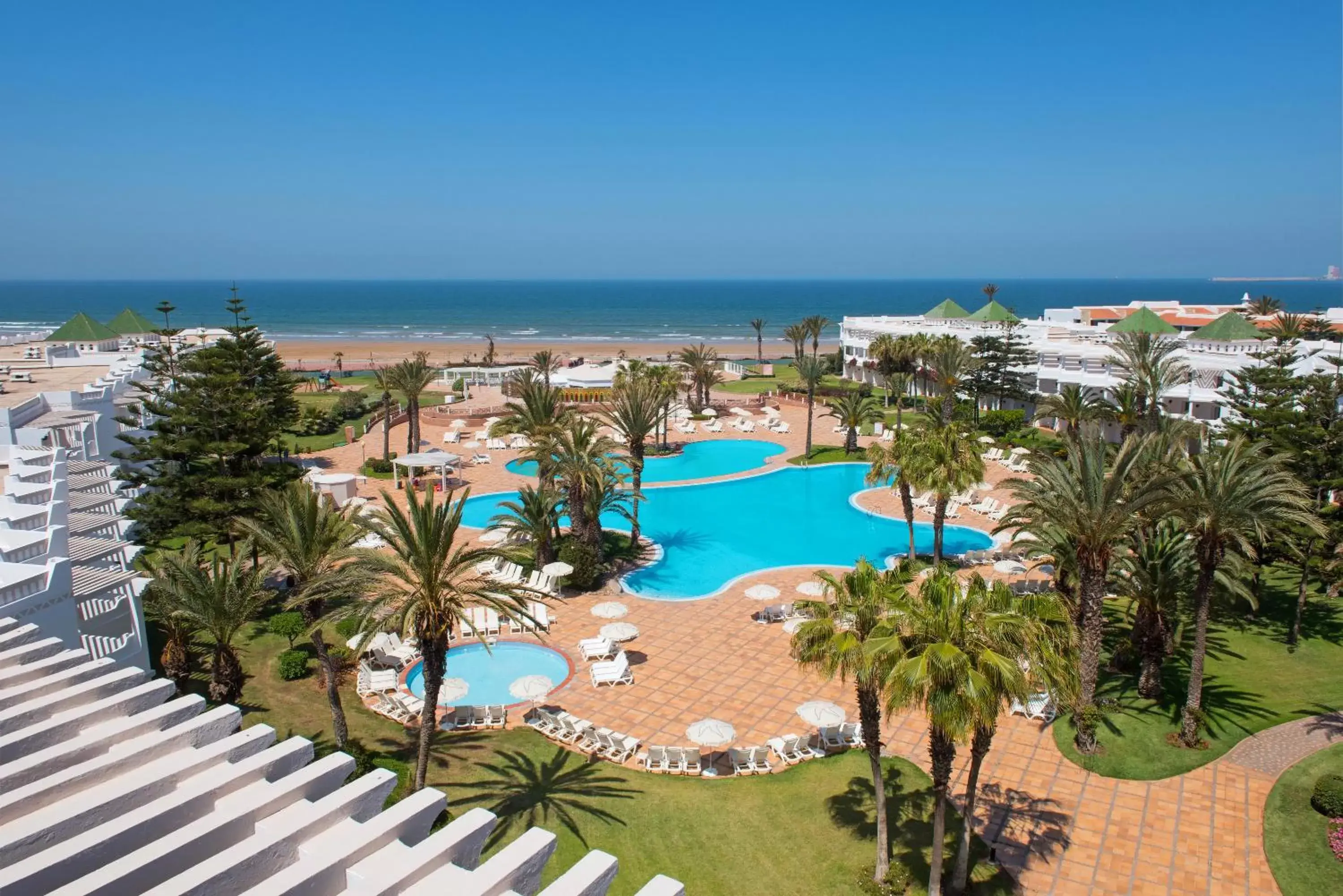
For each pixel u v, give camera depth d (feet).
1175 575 72.54
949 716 44.19
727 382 286.66
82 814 19.90
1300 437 95.66
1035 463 76.18
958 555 116.06
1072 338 215.31
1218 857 55.72
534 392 117.91
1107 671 81.66
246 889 18.31
